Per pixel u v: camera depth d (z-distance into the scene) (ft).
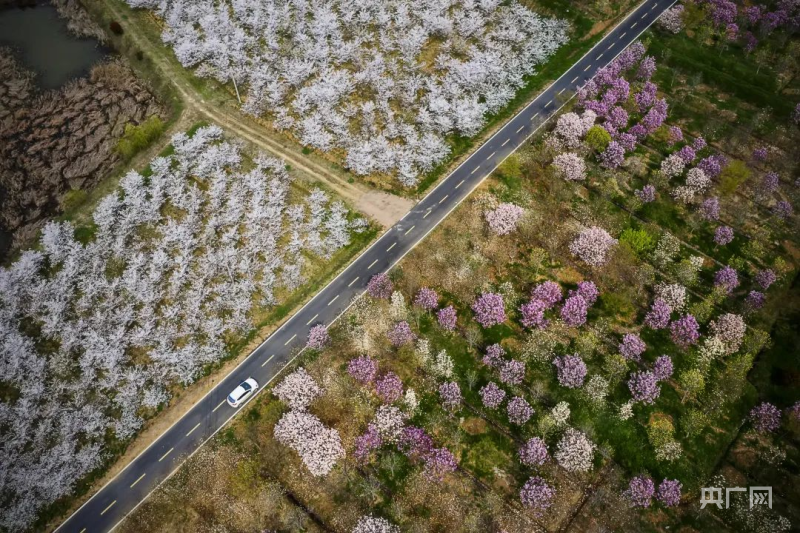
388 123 228.63
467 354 174.40
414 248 197.26
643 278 184.44
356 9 271.08
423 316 181.88
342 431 162.30
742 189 211.61
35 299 190.70
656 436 156.76
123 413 168.14
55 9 290.35
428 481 152.97
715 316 181.27
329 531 147.64
